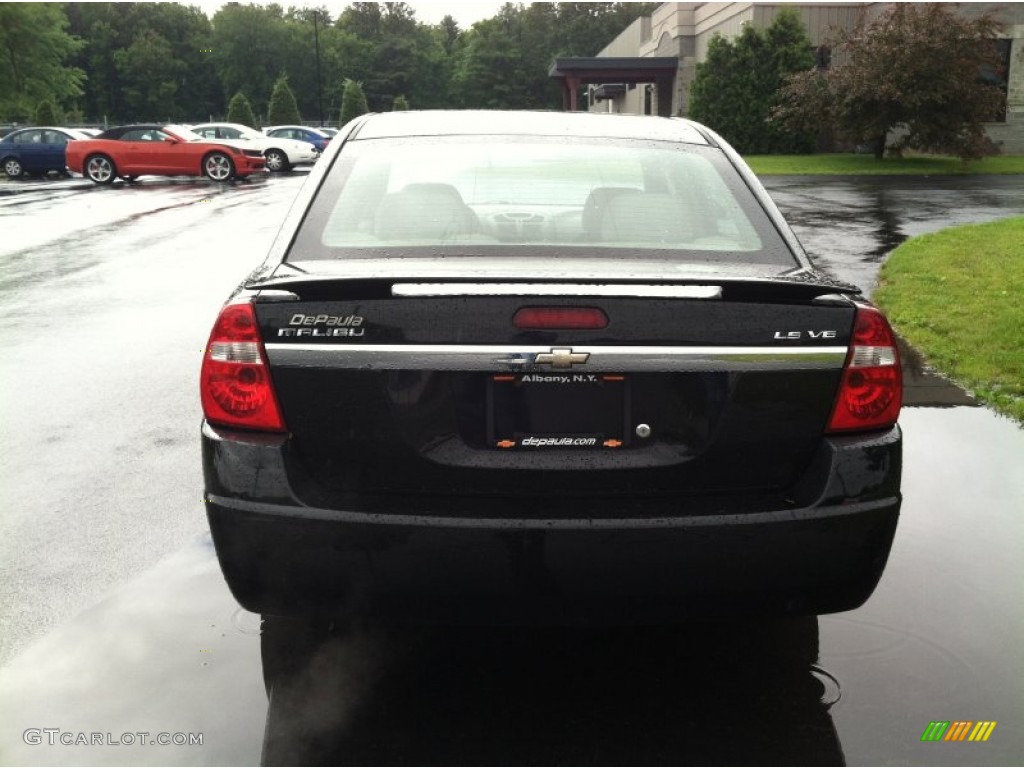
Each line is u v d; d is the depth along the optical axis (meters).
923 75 26.17
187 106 131.75
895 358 2.55
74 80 77.38
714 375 2.42
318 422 2.42
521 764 2.47
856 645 3.10
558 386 2.42
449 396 2.41
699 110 34.41
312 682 2.85
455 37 171.38
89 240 13.95
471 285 2.38
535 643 3.07
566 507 2.41
